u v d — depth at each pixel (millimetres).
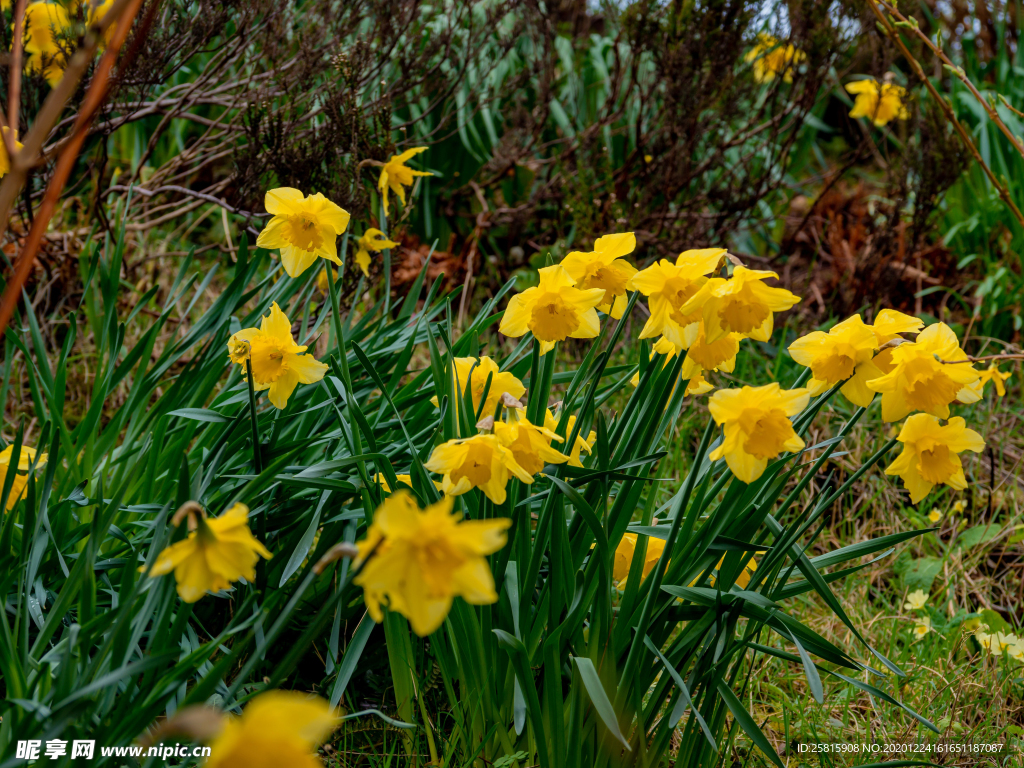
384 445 1933
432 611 1453
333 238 1802
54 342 2865
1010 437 2912
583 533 1806
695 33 3168
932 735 1949
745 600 1728
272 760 1380
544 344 1735
